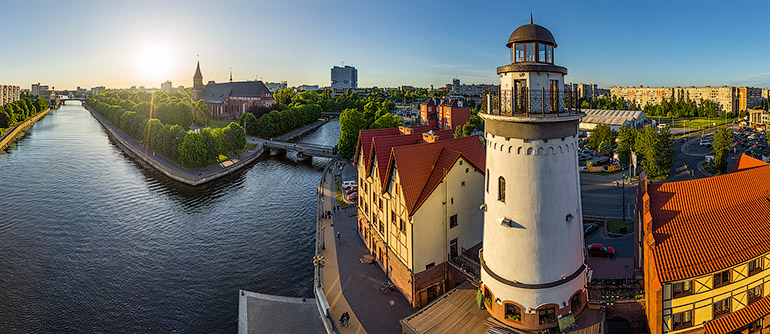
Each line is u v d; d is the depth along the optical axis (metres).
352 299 45.94
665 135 91.81
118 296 50.44
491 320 33.66
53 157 130.75
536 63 28.44
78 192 92.62
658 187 34.53
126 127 166.38
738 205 34.44
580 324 32.31
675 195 34.16
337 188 88.31
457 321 34.28
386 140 51.94
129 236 68.31
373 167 53.38
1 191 91.81
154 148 134.25
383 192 48.56
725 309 32.47
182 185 100.69
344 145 115.56
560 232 30.78
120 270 56.72
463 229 47.84
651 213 33.50
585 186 84.25
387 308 44.09
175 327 44.78
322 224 67.25
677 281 30.14
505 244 31.73
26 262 58.53
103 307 48.16
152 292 51.38
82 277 54.72
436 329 33.50
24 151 140.50
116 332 43.88
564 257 31.34
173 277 55.00
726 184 35.31
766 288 33.44
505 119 28.80
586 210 68.50
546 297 31.17
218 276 55.34
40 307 47.91
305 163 129.38
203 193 93.75
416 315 35.62
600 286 35.19
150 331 44.09
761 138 142.50
